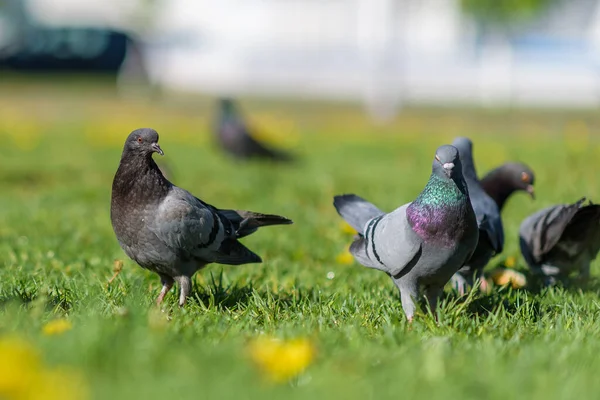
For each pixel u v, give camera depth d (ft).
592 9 142.82
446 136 88.99
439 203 20.44
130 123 95.66
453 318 21.13
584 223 25.54
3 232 35.86
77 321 19.02
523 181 28.81
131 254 22.77
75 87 144.77
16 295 22.41
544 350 17.17
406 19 141.59
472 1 125.29
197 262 22.88
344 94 146.20
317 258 32.22
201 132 90.84
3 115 100.99
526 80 144.56
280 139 82.99
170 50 154.10
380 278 27.61
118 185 22.12
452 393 14.17
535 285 28.02
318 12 146.51
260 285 26.43
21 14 177.17
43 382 12.53
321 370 15.35
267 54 149.18
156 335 16.88
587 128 96.48
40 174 58.70
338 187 51.98
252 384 14.47
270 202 46.78
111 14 182.29
